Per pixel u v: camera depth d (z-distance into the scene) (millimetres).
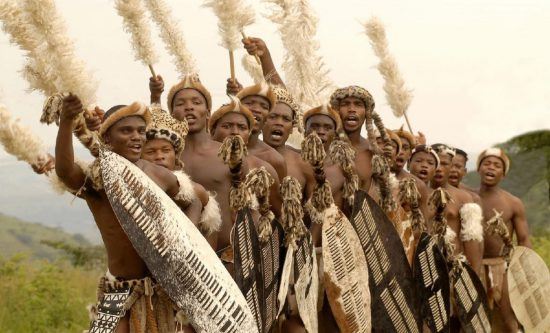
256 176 8859
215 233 8406
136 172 7473
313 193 9703
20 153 7852
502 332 13312
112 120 7625
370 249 9984
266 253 9109
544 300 12844
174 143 8461
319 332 10234
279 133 10141
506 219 13555
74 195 7496
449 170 12602
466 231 12445
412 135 11664
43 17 7160
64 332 14266
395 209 10586
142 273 7699
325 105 10141
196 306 7461
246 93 9805
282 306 9023
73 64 7172
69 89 7133
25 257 16766
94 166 7418
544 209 34219
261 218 9016
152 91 9484
